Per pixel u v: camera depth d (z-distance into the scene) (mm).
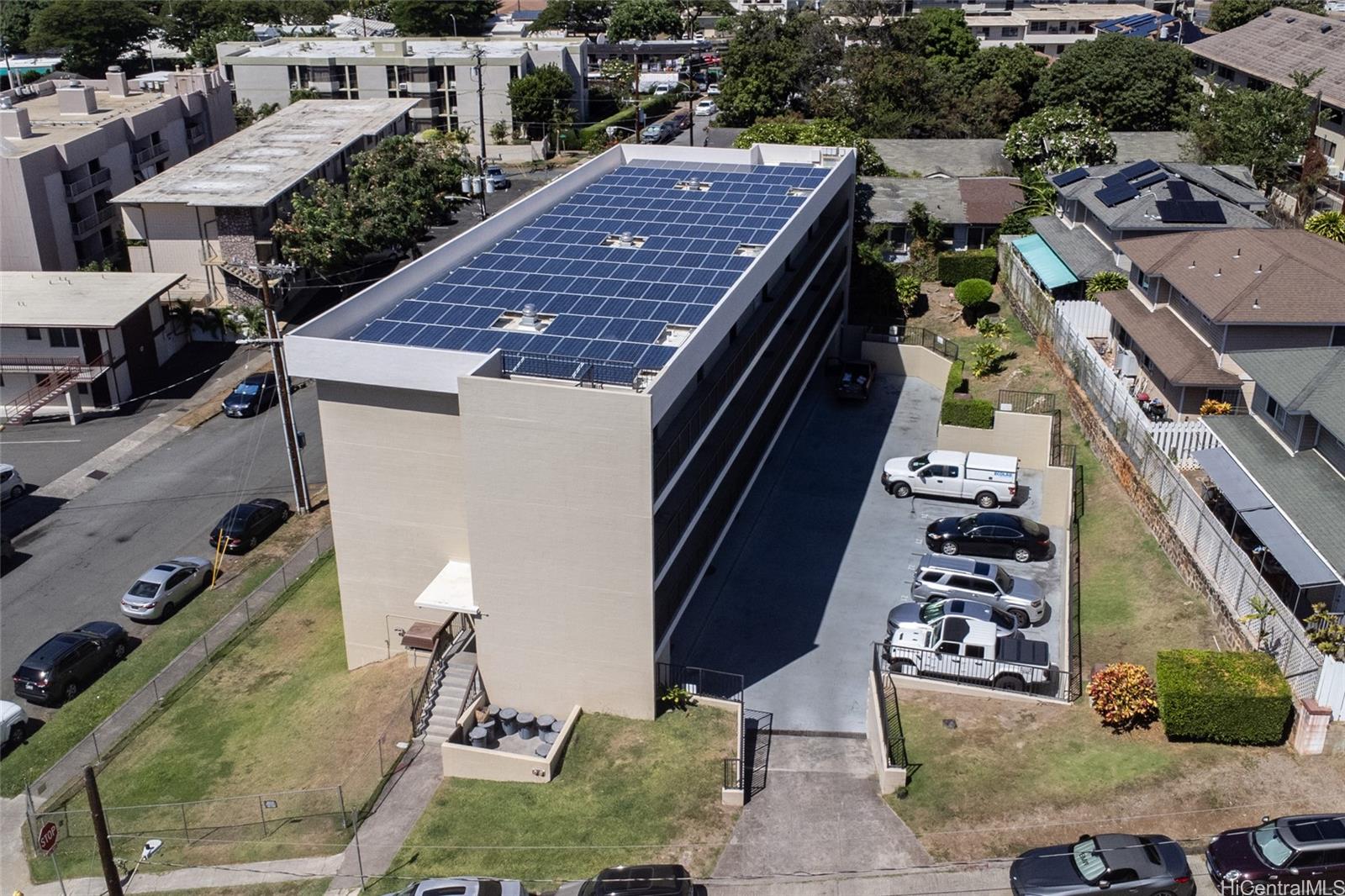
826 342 59125
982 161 83062
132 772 35844
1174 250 49969
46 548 50062
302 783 33656
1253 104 75562
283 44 128750
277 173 80000
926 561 39969
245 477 56094
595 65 150000
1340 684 29031
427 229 90125
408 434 35219
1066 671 34312
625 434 30281
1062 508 44469
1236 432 39469
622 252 44688
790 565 42781
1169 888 25172
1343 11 141000
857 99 100438
